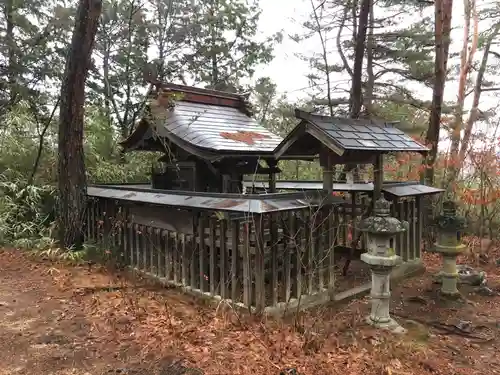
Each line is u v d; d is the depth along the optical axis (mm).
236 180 5973
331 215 4852
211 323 4055
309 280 4625
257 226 4047
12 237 7234
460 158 7926
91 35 6387
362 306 4918
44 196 7852
